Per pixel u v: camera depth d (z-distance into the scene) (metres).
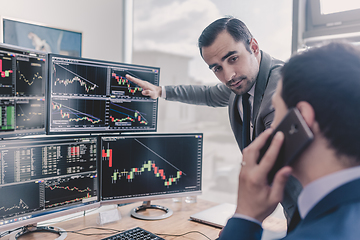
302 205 0.43
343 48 0.40
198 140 1.57
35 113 1.23
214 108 2.23
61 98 1.31
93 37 2.08
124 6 2.34
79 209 1.29
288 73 0.42
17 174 1.10
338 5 1.83
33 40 1.74
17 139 1.10
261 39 2.00
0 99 1.11
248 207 0.45
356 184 0.36
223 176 2.21
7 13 1.63
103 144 1.35
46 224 1.44
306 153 0.40
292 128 0.40
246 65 1.25
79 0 1.98
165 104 2.47
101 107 1.43
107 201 1.38
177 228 1.30
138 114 1.57
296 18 1.86
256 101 1.26
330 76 0.38
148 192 1.47
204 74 2.29
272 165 0.43
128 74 1.50
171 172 1.51
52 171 1.20
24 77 1.18
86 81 1.38
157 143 1.47
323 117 0.38
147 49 2.49
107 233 1.23
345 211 0.34
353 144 0.37
